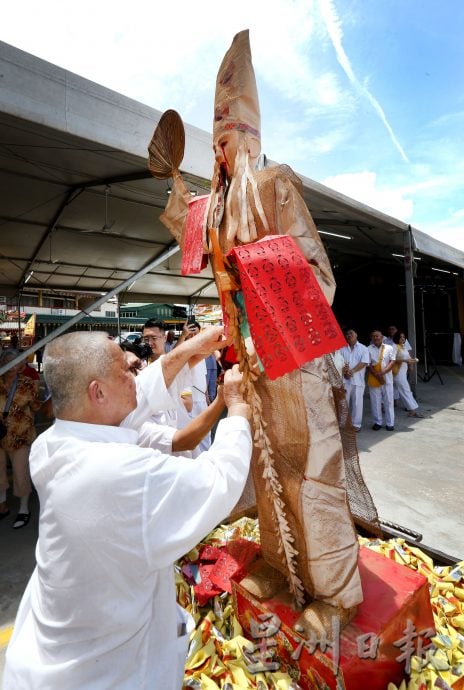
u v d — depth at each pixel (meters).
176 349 1.50
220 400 1.56
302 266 1.16
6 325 19.59
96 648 0.93
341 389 1.52
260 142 1.43
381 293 13.00
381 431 5.84
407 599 1.46
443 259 8.95
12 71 2.62
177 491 0.92
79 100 2.96
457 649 1.51
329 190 5.25
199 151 3.78
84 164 4.10
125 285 3.96
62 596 0.92
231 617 1.73
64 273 9.13
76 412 1.03
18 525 3.21
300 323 1.11
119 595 0.92
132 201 5.34
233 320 1.38
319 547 1.32
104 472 0.89
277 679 1.41
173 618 1.10
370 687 1.29
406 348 6.77
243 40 1.34
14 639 1.07
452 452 4.75
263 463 1.44
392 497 3.57
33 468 1.04
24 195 5.02
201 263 1.60
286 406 1.34
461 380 10.41
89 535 0.88
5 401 3.25
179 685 1.13
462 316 12.82
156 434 1.64
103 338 1.09
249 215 1.36
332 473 1.35
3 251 7.34
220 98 1.41
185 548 0.93
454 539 2.87
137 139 3.31
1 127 3.16
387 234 7.64
